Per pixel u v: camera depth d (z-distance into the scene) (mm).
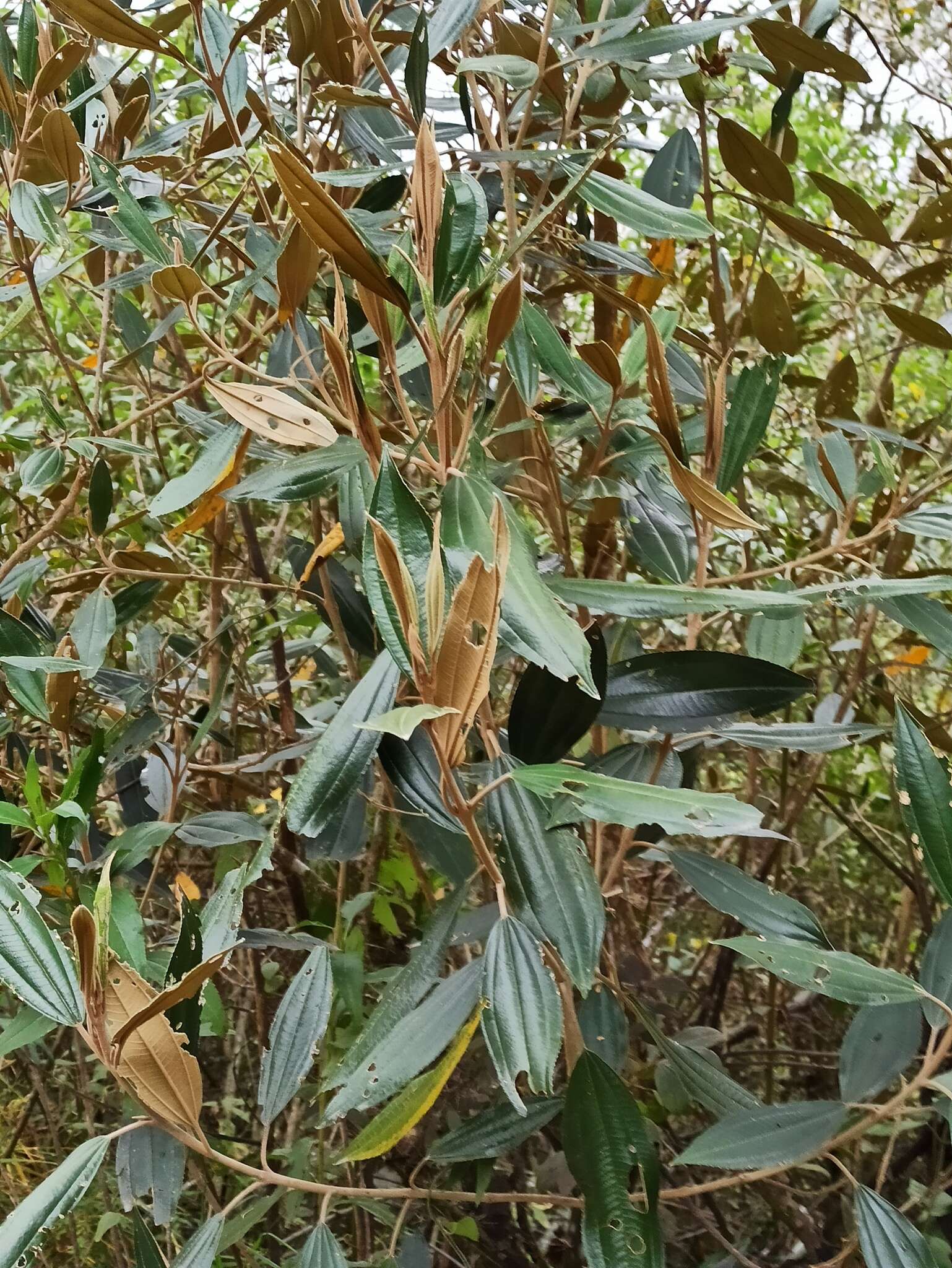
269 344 1076
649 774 914
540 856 770
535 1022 688
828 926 1699
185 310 830
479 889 1255
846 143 1816
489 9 1007
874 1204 742
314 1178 1195
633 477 975
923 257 1479
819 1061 1477
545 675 801
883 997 707
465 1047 713
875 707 1432
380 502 658
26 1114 1429
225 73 917
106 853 908
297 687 1593
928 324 1047
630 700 823
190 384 1102
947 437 1254
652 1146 745
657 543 948
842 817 1425
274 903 1475
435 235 707
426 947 801
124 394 1855
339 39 979
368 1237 1192
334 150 1166
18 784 982
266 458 1034
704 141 1104
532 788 654
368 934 1388
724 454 862
